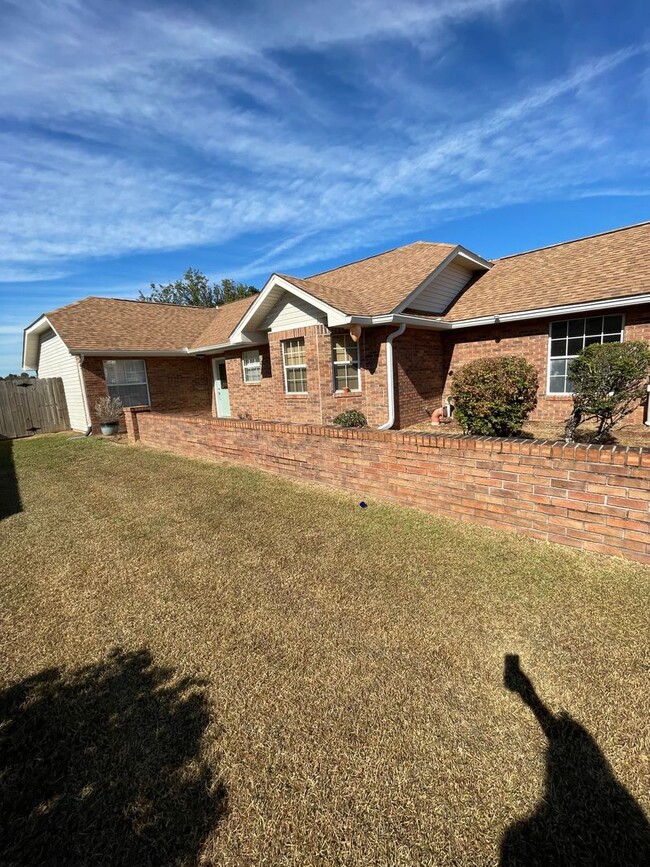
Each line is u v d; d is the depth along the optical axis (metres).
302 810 1.79
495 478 4.27
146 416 10.53
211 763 2.03
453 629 2.91
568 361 9.78
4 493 7.18
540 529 4.04
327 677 2.54
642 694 2.29
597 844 1.61
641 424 8.73
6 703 2.50
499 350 10.82
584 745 2.02
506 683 2.42
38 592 3.75
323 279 14.24
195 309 19.78
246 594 3.50
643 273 8.73
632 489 3.48
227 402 16.78
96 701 2.47
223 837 1.70
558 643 2.71
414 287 9.94
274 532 4.69
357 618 3.09
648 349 7.16
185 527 5.04
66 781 1.98
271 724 2.22
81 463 9.21
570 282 9.88
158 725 2.27
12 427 14.79
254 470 7.27
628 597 3.12
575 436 8.42
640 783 1.83
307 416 11.41
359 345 10.48
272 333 11.80
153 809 1.83
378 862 1.59
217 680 2.57
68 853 1.67
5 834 1.76
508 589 3.33
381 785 1.88
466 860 1.58
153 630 3.11
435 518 4.71
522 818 1.71
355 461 5.59
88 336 14.14
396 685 2.45
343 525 4.72
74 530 5.19
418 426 10.70
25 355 18.14
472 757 1.98
